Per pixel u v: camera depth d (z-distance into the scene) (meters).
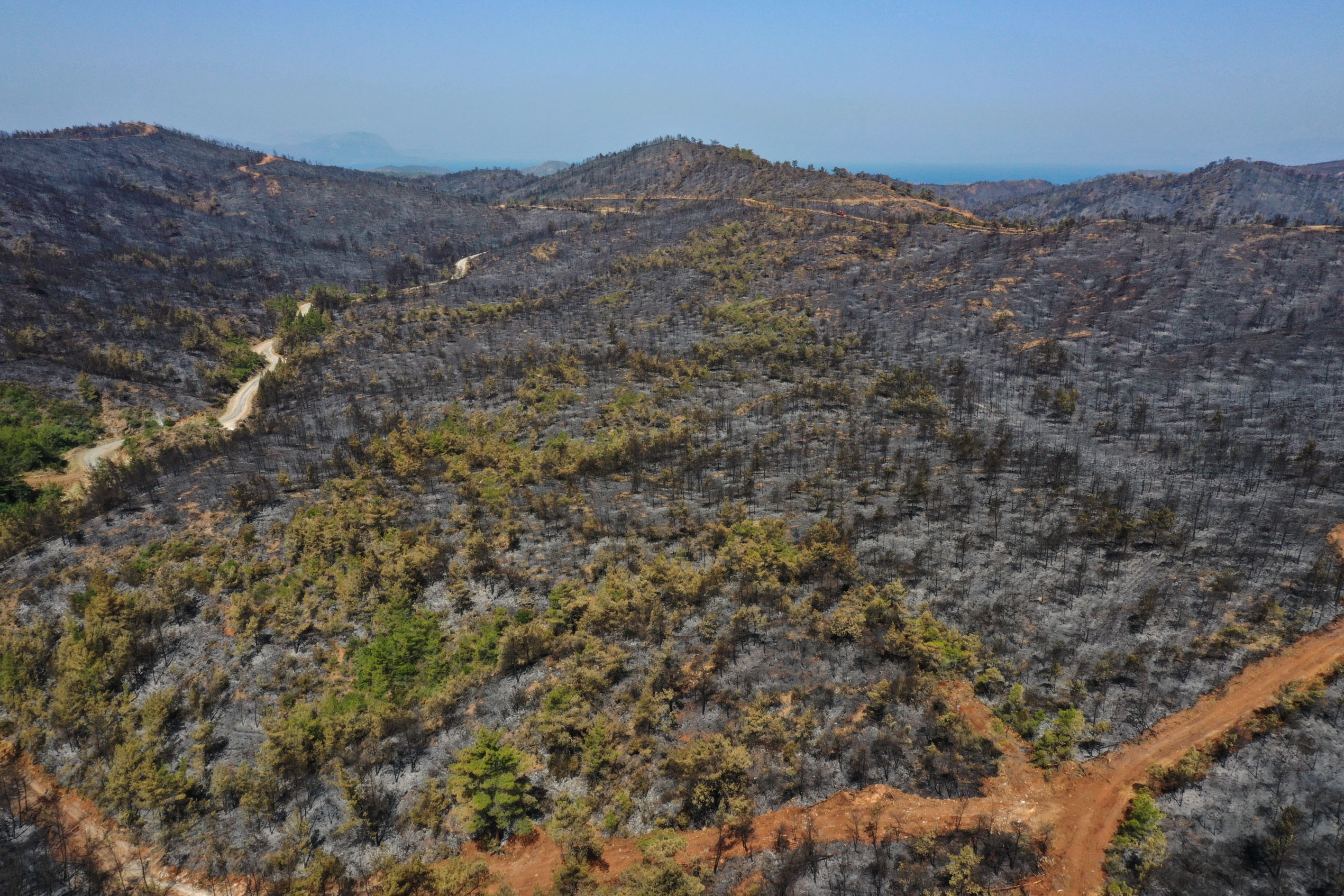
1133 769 49.59
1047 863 44.31
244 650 67.38
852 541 74.19
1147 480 84.00
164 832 53.19
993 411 108.19
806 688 57.66
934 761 51.28
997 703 55.69
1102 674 56.31
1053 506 79.44
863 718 54.94
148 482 97.31
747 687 58.25
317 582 75.00
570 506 86.06
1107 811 47.19
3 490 110.88
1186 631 59.84
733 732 54.25
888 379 117.12
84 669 63.09
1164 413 102.56
